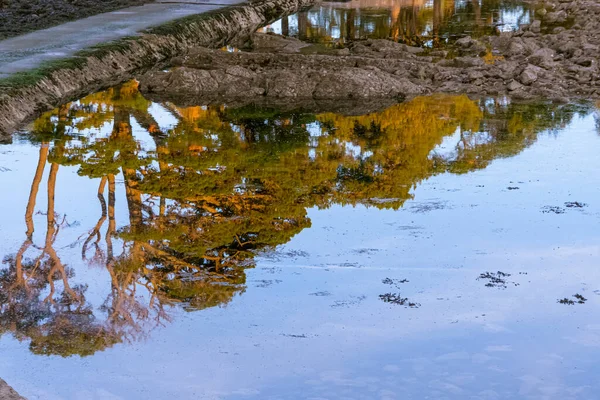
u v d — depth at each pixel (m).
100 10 27.45
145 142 15.64
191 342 8.70
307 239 11.38
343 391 7.79
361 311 9.38
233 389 7.82
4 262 10.48
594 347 8.58
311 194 13.05
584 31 27.28
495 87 20.53
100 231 11.54
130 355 8.43
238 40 26.64
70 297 9.62
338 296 9.72
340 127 17.06
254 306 9.49
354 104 19.11
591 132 16.44
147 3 29.69
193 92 19.77
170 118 17.56
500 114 17.97
